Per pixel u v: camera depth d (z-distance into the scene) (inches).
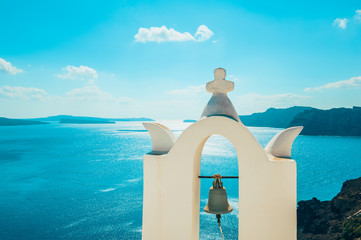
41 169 5541.3
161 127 218.8
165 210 206.5
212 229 2496.3
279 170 183.9
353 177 5329.7
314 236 1481.3
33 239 2507.4
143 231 213.9
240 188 189.6
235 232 2449.6
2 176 4889.3
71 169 5615.2
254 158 186.5
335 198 1684.3
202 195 3511.3
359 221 1270.9
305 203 1886.1
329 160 7180.1
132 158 6993.1
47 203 3481.8
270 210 185.5
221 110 193.0
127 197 3754.9
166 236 206.2
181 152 201.3
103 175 5142.7
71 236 2576.3
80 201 3567.9
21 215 3065.9
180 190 202.7
